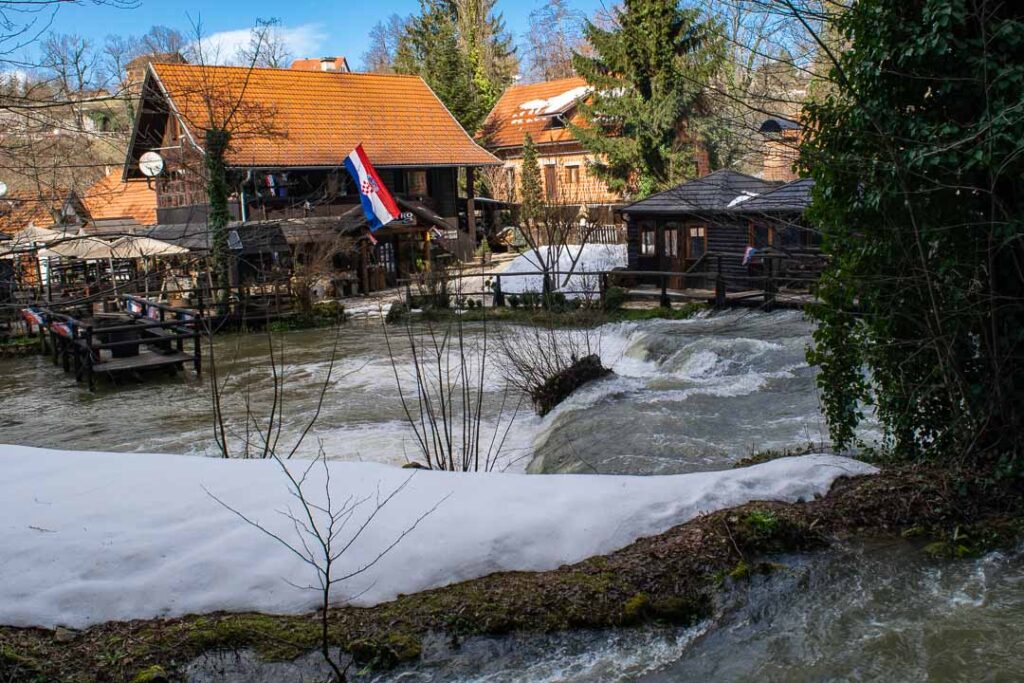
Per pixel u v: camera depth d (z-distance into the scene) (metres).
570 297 26.62
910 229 6.77
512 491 6.38
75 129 10.67
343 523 5.89
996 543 6.16
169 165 30.98
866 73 6.92
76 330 19.33
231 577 5.43
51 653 4.89
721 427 10.80
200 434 13.98
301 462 6.89
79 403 17.20
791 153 10.24
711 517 6.14
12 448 7.19
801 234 21.14
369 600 5.37
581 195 45.69
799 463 7.02
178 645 4.96
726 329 18.64
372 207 30.73
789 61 7.92
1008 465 6.62
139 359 19.36
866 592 5.66
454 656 5.02
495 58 66.44
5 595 5.25
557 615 5.30
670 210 24.33
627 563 5.71
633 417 11.38
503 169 48.12
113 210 41.19
